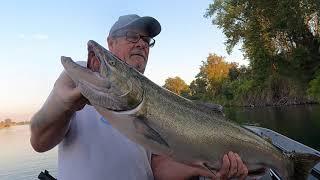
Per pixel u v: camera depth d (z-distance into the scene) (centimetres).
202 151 61
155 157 65
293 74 694
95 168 56
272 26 631
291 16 602
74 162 56
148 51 69
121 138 58
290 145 124
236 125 66
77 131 57
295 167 72
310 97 734
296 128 369
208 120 63
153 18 67
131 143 59
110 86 51
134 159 58
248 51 697
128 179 58
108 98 51
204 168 62
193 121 60
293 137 307
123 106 52
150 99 55
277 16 613
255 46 667
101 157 56
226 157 61
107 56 52
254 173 69
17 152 361
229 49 719
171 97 59
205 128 62
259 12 640
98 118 58
